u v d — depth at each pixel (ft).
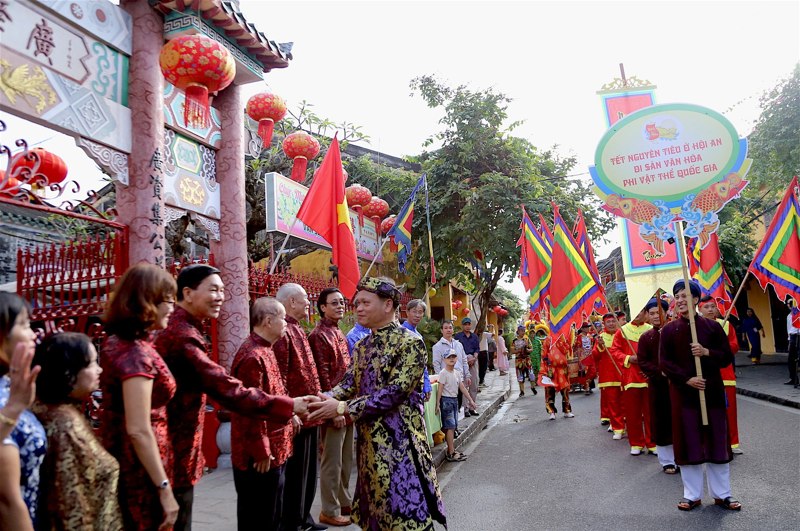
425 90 48.85
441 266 47.60
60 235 32.50
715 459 16.58
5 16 15.20
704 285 33.58
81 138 17.31
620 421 28.17
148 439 8.44
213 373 10.09
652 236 21.20
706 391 16.89
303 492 15.26
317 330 17.85
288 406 10.62
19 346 6.65
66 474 7.39
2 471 6.47
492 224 45.34
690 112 20.44
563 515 17.13
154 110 19.43
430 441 24.54
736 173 19.86
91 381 7.96
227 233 23.70
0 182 15.15
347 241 25.75
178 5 19.57
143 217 18.86
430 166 49.67
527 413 39.55
